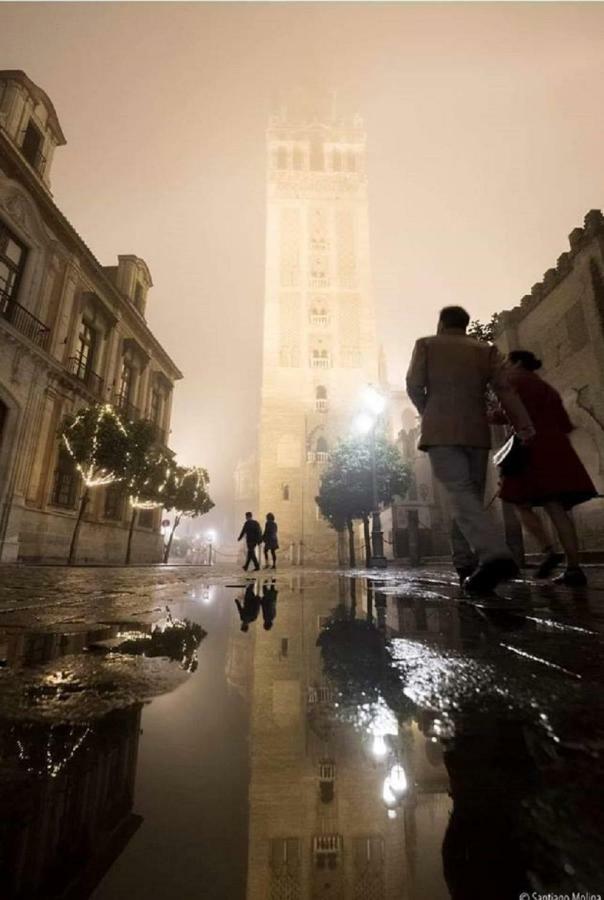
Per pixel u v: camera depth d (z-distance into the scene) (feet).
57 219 50.39
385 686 3.39
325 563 109.60
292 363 123.85
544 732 2.42
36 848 1.41
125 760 2.17
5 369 42.60
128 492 52.34
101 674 3.84
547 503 11.73
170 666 4.14
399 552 69.62
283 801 1.76
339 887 1.27
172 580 19.71
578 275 38.04
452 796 1.75
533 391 12.11
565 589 10.37
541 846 1.40
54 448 49.98
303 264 132.26
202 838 1.51
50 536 48.52
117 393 65.51
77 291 55.26
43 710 2.90
